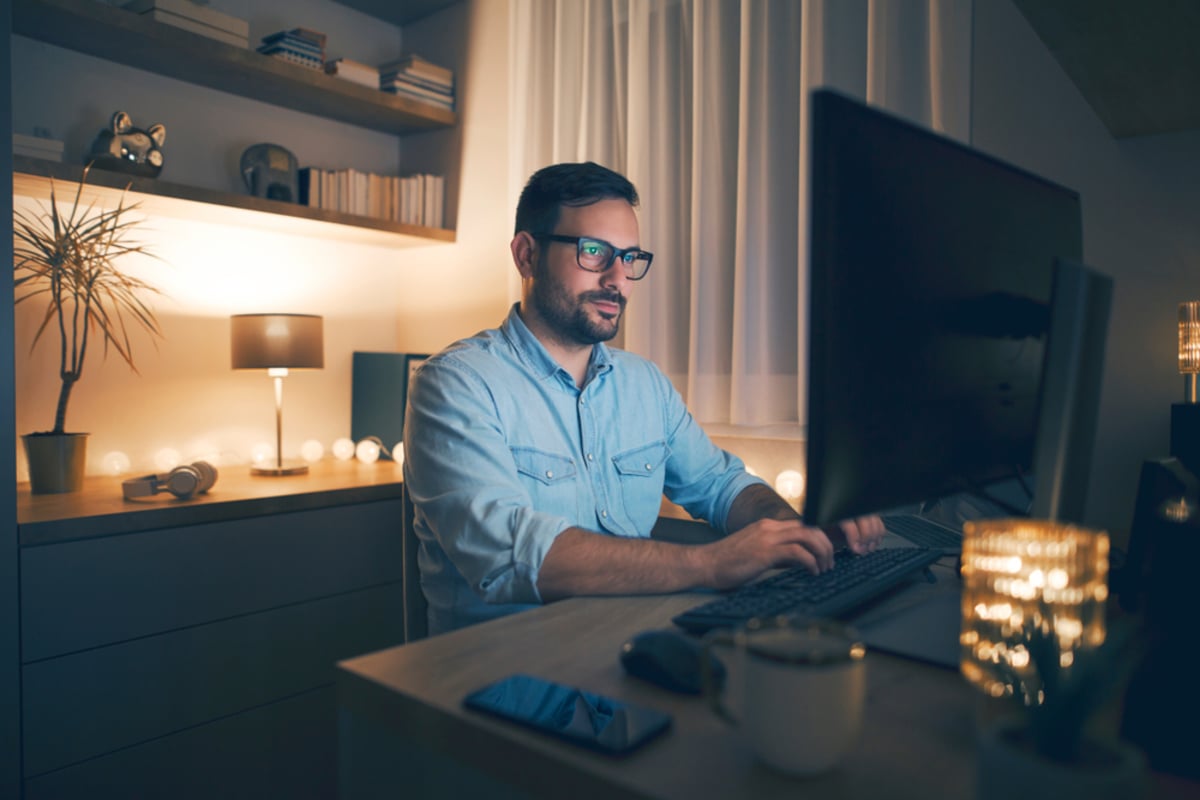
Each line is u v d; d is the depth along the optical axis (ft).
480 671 2.18
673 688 2.02
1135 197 4.66
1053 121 5.03
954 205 2.55
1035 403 3.13
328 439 9.62
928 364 2.46
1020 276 2.95
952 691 2.00
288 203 8.01
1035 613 1.90
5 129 4.97
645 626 2.61
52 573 5.23
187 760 5.96
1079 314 2.27
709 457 4.97
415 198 9.50
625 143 7.89
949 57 5.73
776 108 6.93
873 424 2.24
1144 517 2.61
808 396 2.08
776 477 7.13
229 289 8.64
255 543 6.39
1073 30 3.26
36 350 7.21
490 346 4.50
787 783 1.55
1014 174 2.93
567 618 2.70
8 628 5.02
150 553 5.74
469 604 3.79
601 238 4.44
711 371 7.25
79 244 6.69
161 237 8.06
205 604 6.07
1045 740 1.31
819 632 1.73
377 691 2.09
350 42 9.73
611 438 4.62
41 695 5.17
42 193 6.97
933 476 2.53
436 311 9.97
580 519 4.41
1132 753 1.29
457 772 1.91
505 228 9.25
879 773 1.58
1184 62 3.47
